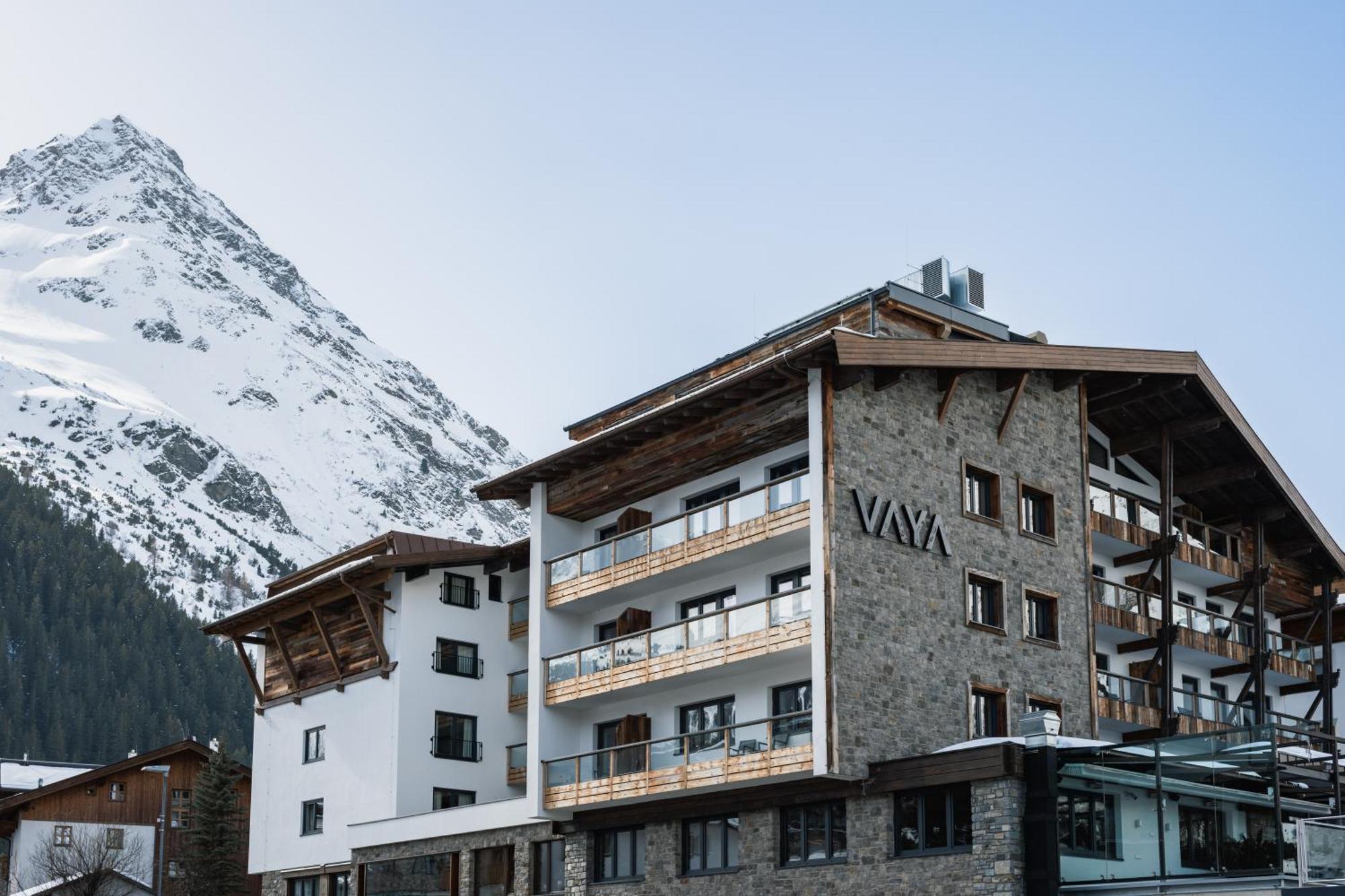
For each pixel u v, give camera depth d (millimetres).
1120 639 43219
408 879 45281
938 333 41406
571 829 40094
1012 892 29547
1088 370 39125
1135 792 30016
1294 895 27031
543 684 41312
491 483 43219
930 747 34344
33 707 175125
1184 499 46781
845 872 32844
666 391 45188
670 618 40125
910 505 35594
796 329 41906
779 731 33844
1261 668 45250
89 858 63094
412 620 48562
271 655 54625
